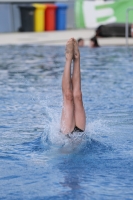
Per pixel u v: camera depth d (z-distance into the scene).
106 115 18.30
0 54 37.88
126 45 43.22
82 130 14.08
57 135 14.41
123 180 11.64
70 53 13.65
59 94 22.30
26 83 25.30
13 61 33.72
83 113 14.05
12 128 16.52
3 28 60.25
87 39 49.72
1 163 12.97
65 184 11.41
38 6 58.78
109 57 35.31
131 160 13.06
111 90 23.25
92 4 59.09
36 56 36.44
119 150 13.88
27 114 18.50
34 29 59.53
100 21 58.81
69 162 12.89
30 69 30.11
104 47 42.16
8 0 60.28
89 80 26.00
